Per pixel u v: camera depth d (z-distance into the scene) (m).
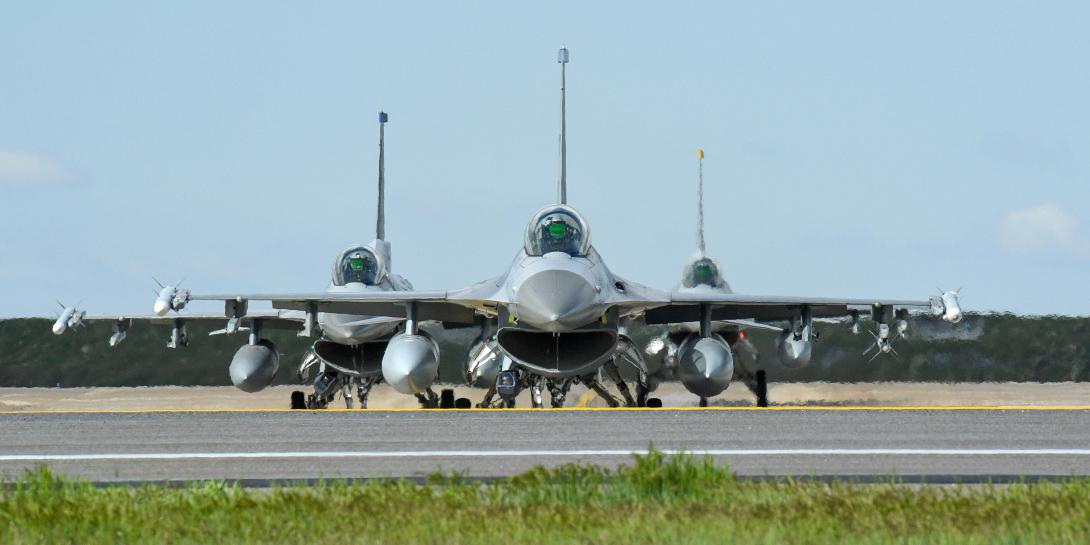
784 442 55.78
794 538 35.00
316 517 38.53
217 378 154.62
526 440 56.78
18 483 43.34
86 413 67.88
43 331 155.62
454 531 36.53
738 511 39.00
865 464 50.50
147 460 52.28
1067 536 34.97
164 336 154.62
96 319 126.31
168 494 42.88
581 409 68.56
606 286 92.31
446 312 104.69
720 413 65.94
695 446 54.81
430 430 60.03
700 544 34.34
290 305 106.62
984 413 65.75
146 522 38.22
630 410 67.69
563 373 93.69
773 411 66.81
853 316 106.00
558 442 56.19
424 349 95.75
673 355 120.88
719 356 96.19
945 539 34.75
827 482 46.31
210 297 98.25
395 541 35.41
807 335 101.19
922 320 136.38
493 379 107.94
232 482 47.16
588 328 93.94
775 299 99.31
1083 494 41.22
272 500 41.00
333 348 115.31
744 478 47.06
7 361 155.00
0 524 38.31
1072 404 120.00
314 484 46.78
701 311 100.44
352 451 54.12
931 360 136.00
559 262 90.25
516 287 90.50
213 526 37.84
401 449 54.59
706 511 39.16
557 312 87.69
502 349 94.25
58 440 57.62
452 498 41.72
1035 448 54.12
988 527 36.59
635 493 42.72
